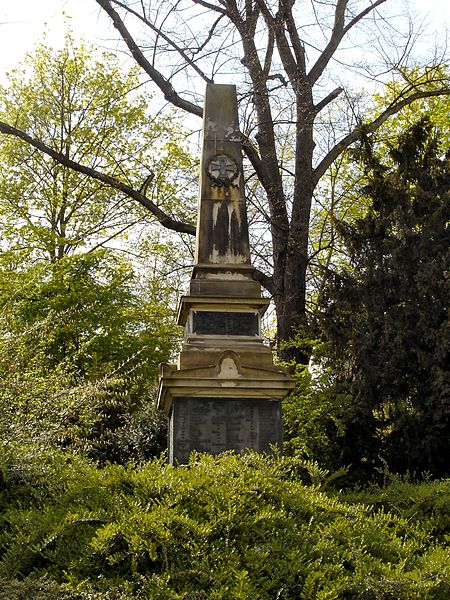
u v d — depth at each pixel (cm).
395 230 1420
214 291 1094
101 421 1508
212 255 1118
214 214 1134
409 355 1323
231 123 1173
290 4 1811
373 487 1005
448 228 1383
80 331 1784
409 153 1459
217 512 722
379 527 767
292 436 1381
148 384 1748
